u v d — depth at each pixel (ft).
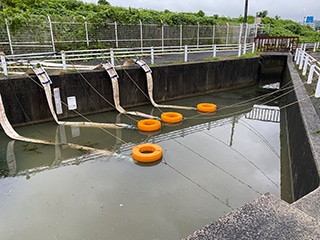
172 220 14.03
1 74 27.14
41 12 49.24
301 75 34.35
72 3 57.77
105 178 18.29
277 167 20.18
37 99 27.43
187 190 16.90
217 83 43.78
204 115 33.37
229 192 16.78
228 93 44.55
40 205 15.26
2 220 13.97
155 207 15.10
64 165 20.29
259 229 5.53
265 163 20.84
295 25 119.03
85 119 30.37
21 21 40.65
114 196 16.12
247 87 49.16
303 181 12.83
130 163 20.62
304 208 6.84
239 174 19.07
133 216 14.30
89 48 47.85
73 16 49.52
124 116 31.65
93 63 40.27
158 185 17.42
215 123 31.12
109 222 13.82
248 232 5.45
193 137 26.50
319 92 22.15
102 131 27.12
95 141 24.97
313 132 14.28
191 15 76.23
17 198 15.96
